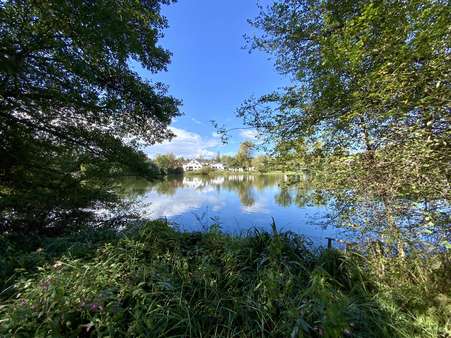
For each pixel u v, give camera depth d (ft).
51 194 16.51
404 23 6.36
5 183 16.11
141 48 17.03
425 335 5.47
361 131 9.24
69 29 13.25
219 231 11.34
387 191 7.43
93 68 15.72
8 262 8.09
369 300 6.48
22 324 4.92
